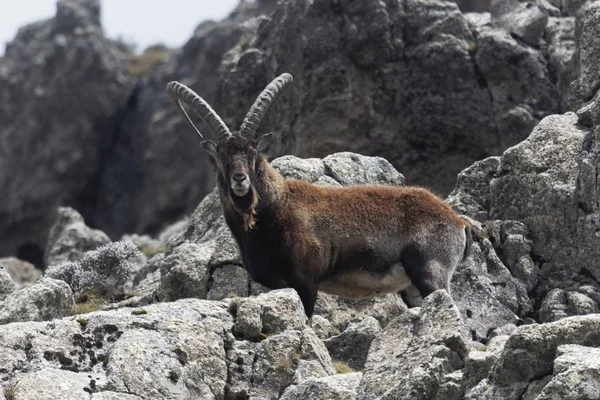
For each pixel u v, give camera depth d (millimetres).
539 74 87750
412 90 90938
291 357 44531
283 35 94125
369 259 52188
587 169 56719
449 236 52594
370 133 91188
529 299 57219
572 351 36000
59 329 44000
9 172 172500
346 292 53188
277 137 94312
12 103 176625
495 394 37188
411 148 91438
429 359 39594
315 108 90688
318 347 45938
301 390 41344
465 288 56656
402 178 65688
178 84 55188
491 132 89188
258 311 46094
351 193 53219
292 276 51156
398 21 91938
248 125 52750
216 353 44188
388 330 42781
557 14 92750
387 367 40688
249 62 97312
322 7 91875
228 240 60625
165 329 44469
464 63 89938
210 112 53125
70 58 176000
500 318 55656
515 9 93062
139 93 178000
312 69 90875
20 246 171000
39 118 173875
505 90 88938
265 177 51562
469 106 89500
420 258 51844
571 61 85250
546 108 87188
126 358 42312
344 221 52156
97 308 62438
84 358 43281
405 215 52625
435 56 90375
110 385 41188
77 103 174125
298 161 63406
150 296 62500
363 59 91000
